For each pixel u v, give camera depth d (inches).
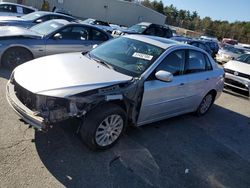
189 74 201.2
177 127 208.7
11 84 152.6
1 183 114.7
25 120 130.0
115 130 153.9
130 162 147.6
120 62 172.7
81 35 316.5
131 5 1555.1
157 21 1706.4
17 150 138.1
